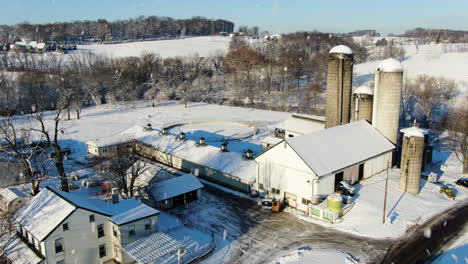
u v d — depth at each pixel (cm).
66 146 8344
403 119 9750
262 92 14050
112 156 6656
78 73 14062
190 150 6844
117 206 4278
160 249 3778
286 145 5028
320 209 4691
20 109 11912
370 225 4484
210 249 4066
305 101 12400
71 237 3756
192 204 5300
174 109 12619
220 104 13638
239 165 5950
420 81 11350
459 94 11600
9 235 4344
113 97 12975
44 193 4238
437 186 5534
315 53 19188
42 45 19625
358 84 13538
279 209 5006
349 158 5359
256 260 3906
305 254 3912
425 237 4203
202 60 18012
